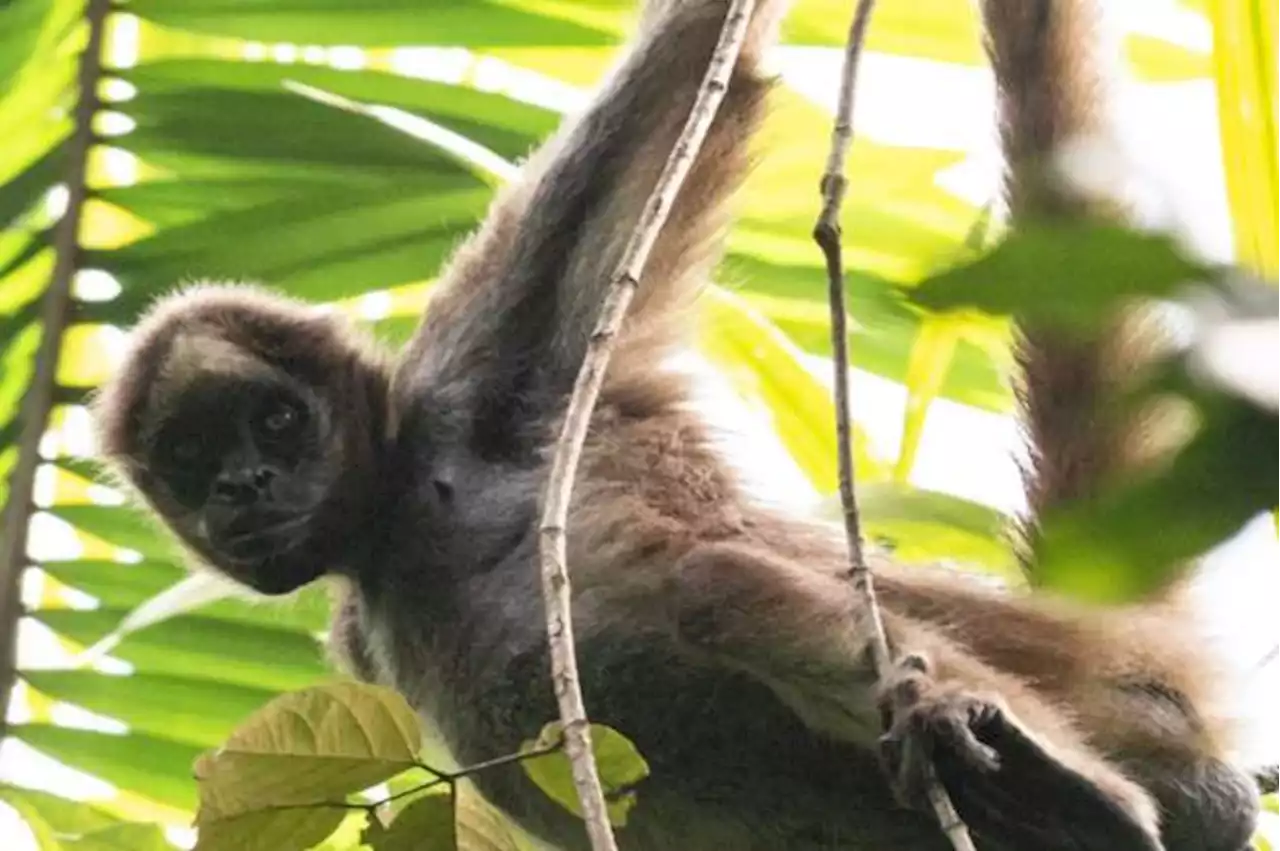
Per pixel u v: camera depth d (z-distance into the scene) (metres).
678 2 7.36
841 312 4.56
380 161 7.64
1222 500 1.90
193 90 7.64
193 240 7.70
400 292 8.36
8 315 7.70
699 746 6.69
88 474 7.91
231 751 4.48
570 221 7.47
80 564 7.75
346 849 5.87
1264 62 4.00
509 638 7.16
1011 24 7.05
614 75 7.46
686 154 4.64
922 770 5.36
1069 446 6.96
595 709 6.77
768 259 7.70
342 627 7.95
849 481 4.55
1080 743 6.14
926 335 6.95
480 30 7.68
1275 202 3.97
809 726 6.47
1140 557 1.95
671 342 7.55
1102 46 7.01
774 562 6.55
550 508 4.18
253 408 7.86
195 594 7.84
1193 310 1.87
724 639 6.38
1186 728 6.68
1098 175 2.23
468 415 7.72
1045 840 5.47
